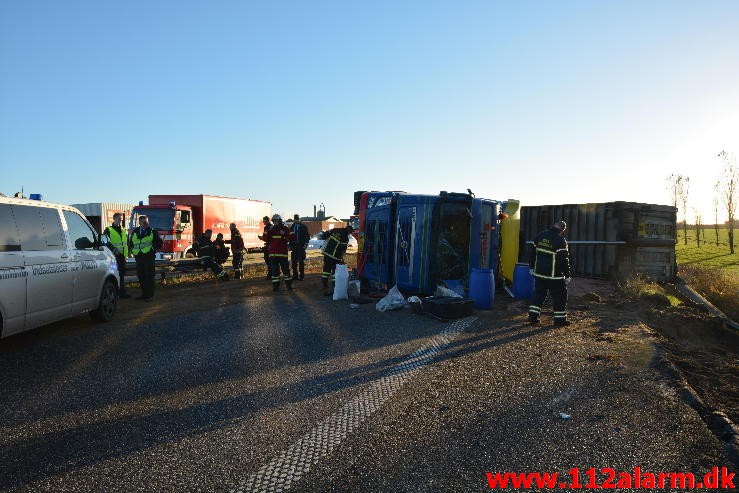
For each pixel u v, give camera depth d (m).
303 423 3.93
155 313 8.73
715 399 4.51
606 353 5.89
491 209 10.60
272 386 4.81
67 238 6.97
